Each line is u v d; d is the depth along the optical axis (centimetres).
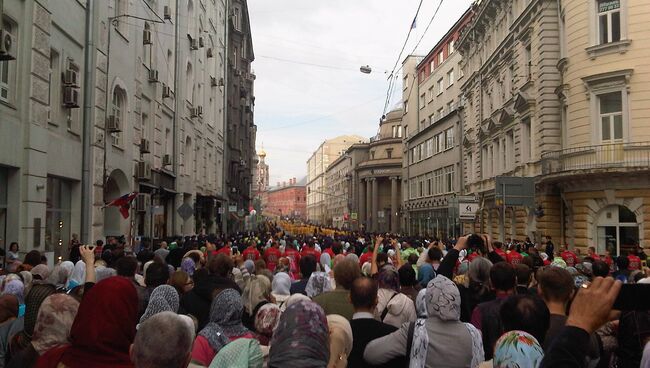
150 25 2530
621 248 2181
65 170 1650
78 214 1756
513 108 3109
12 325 490
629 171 2098
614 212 2211
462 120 4394
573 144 2352
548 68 2662
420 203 5862
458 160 4522
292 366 235
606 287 215
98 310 302
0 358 475
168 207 3062
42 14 1464
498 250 1334
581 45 2306
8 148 1329
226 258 696
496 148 3528
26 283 793
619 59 2184
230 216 5466
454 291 400
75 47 1722
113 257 1028
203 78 3925
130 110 2211
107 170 1936
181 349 269
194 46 3491
